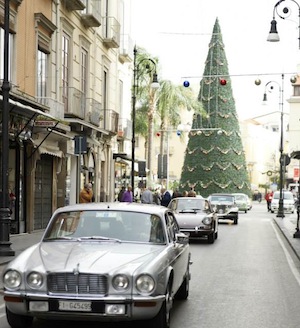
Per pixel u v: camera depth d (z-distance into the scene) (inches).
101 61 1264.8
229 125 2386.8
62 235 342.3
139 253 308.7
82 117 1053.8
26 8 834.2
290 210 1959.9
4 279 288.5
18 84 805.9
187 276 406.6
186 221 829.2
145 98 1931.6
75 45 1071.6
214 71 2353.6
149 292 280.7
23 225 860.6
